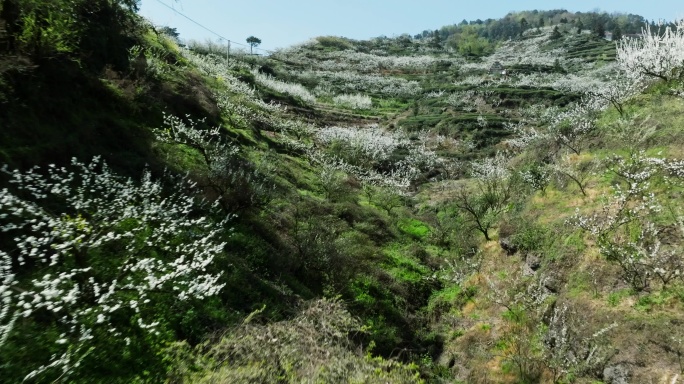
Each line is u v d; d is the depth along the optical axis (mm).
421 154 33281
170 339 7410
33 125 9906
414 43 119688
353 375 6094
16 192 7883
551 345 10312
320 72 74438
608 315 9766
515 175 19797
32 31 11453
